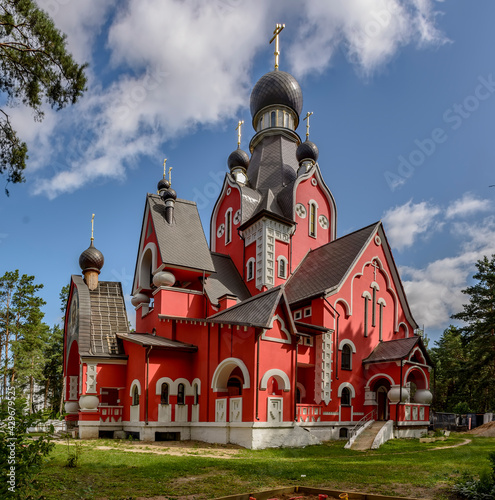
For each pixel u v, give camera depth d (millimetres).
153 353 24297
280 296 22469
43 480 11398
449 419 39625
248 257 33594
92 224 34469
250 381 21172
